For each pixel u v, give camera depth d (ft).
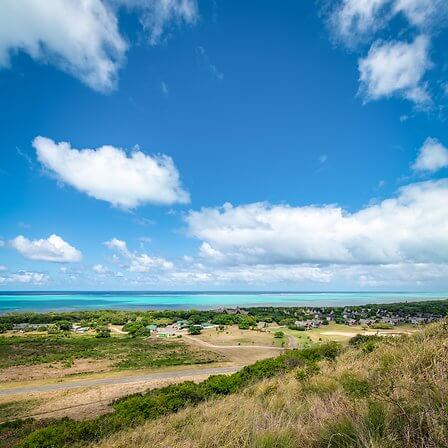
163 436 22.36
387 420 12.60
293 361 84.58
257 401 26.27
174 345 399.65
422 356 20.86
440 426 11.02
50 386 223.92
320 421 14.76
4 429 118.21
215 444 16.84
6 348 369.71
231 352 358.64
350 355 44.68
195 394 78.79
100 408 152.87
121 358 321.73
